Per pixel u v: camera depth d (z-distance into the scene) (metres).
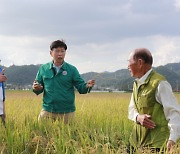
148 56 4.96
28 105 15.78
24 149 6.22
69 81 8.18
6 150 6.02
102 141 6.18
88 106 15.93
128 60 5.09
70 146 5.54
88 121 8.23
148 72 5.00
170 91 4.77
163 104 4.71
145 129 5.07
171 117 4.67
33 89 8.14
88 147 5.29
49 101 8.16
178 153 4.53
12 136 6.24
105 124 7.86
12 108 13.50
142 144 5.11
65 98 8.12
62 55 8.01
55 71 8.14
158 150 4.88
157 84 4.80
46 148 5.70
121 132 7.34
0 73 7.68
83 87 8.13
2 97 7.93
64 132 6.64
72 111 8.27
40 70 8.38
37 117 8.68
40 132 7.04
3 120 7.90
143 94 4.93
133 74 5.11
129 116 5.28
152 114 4.90
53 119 8.18
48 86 8.16
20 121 7.94
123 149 5.33
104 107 15.85
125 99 26.94
